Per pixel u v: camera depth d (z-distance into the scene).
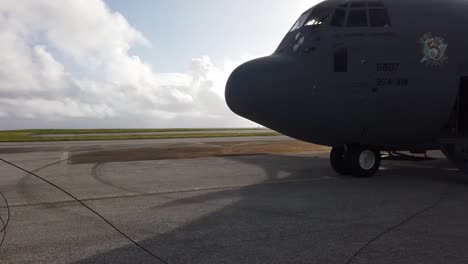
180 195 9.04
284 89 10.84
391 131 11.25
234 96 11.38
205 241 5.47
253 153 20.44
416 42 10.87
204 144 27.36
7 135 43.03
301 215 6.98
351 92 10.80
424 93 10.83
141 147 24.28
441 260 4.66
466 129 13.45
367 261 4.64
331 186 10.27
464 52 11.04
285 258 4.76
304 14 12.51
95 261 4.69
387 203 8.03
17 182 11.02
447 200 8.36
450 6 11.51
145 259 4.75
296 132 11.59
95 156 18.59
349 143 11.62
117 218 6.84
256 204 7.98
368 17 11.15
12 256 4.89
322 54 11.00
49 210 7.52
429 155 19.91
